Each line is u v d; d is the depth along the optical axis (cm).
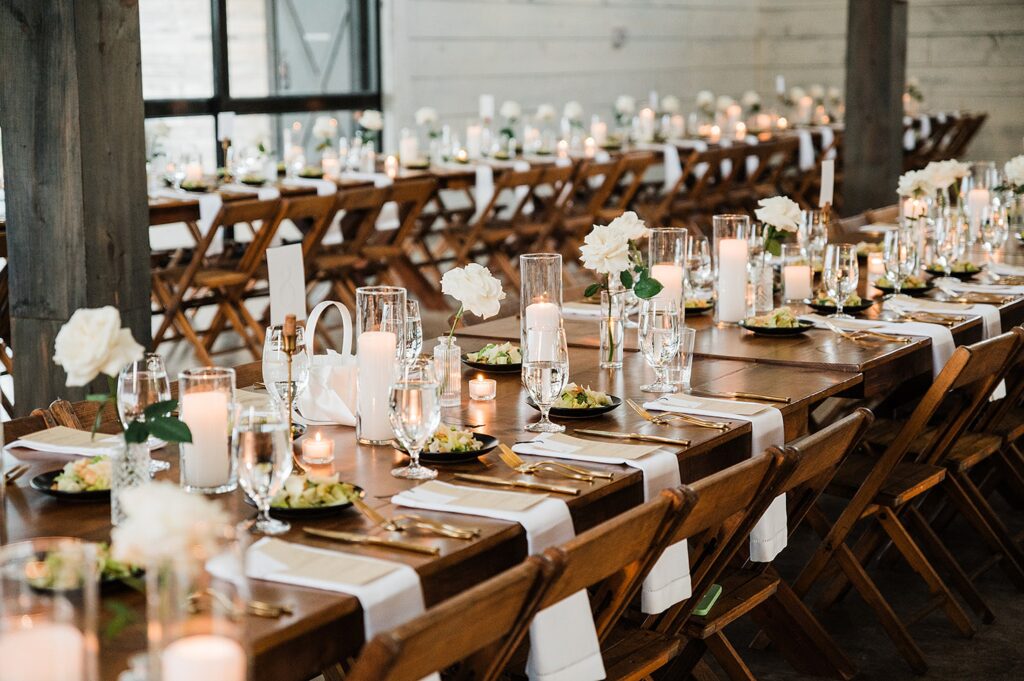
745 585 256
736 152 905
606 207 922
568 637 188
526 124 1066
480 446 227
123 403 202
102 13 368
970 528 420
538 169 737
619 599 202
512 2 1034
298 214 586
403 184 643
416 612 166
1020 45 1240
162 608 122
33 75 367
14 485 208
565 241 825
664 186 959
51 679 120
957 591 362
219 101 821
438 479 212
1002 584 371
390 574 166
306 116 893
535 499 199
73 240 371
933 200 475
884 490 316
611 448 229
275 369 245
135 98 383
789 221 372
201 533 122
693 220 919
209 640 122
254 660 149
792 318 346
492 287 266
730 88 1347
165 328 567
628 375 299
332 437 242
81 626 125
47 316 379
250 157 656
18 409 390
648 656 218
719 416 257
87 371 175
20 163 374
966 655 322
